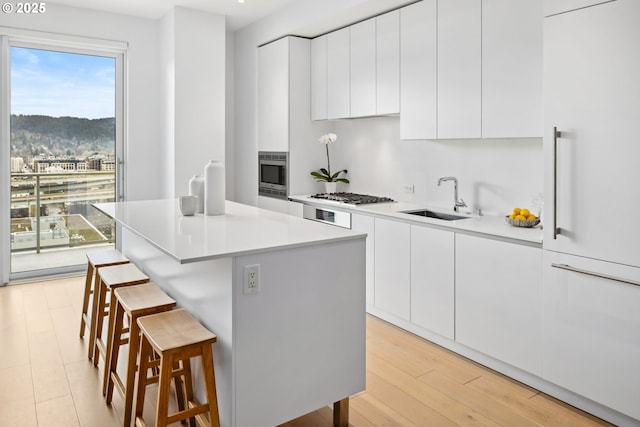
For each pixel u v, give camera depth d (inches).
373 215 148.1
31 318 148.7
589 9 89.7
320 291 87.7
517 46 115.1
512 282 108.0
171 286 108.3
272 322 82.2
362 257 93.6
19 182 185.8
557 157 96.5
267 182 204.4
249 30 210.4
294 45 188.1
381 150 179.0
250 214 120.9
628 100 85.4
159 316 86.7
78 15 187.0
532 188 129.2
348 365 92.4
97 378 111.4
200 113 195.3
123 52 200.2
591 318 93.2
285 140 190.9
